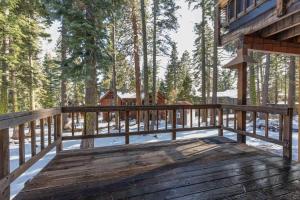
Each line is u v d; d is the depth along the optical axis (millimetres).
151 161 3154
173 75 25047
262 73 19734
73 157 3389
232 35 4285
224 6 4469
